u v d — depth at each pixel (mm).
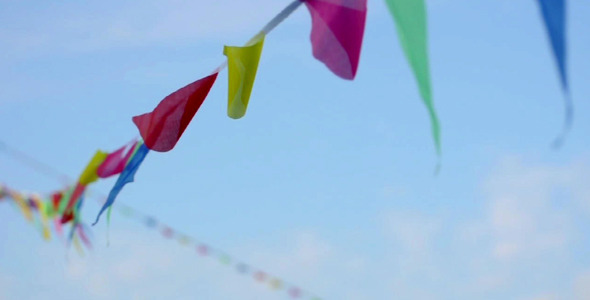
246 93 3857
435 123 2641
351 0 3377
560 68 2256
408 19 2795
